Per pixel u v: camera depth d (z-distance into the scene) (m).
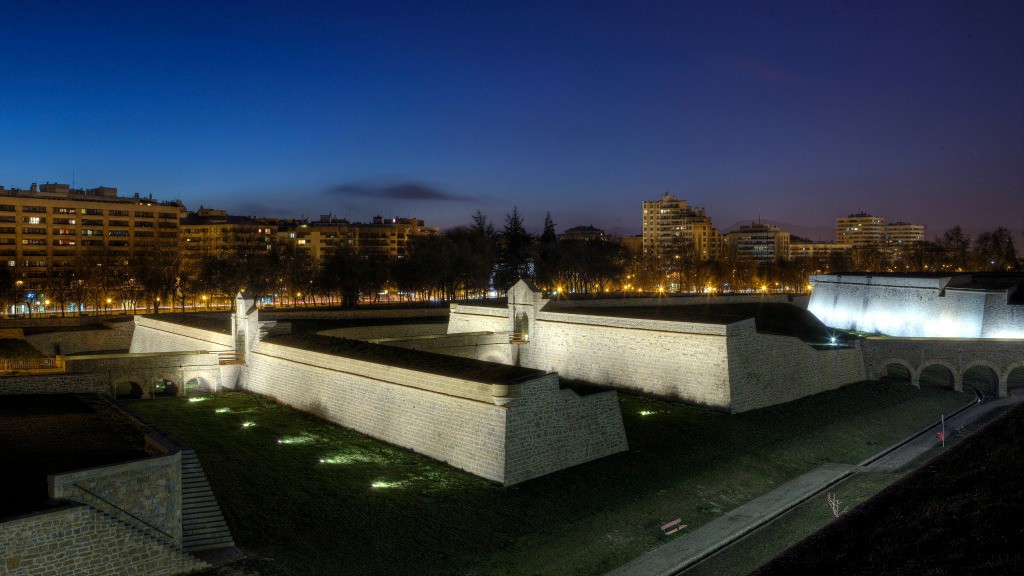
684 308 99.50
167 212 166.88
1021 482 22.66
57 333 80.44
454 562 30.27
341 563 29.20
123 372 53.75
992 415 62.69
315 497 35.38
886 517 22.38
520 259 136.50
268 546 29.89
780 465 46.41
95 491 25.66
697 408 55.97
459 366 44.16
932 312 90.44
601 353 64.25
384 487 37.31
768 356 59.31
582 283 138.12
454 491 37.25
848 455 50.44
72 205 152.75
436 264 114.56
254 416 50.06
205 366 58.22
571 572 30.84
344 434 46.50
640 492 39.28
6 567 22.61
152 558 26.19
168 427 45.97
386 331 78.19
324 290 121.69
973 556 18.75
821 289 116.06
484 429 39.31
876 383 70.25
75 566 24.17
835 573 19.34
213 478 36.75
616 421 45.12
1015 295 80.69
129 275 130.12
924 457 50.41
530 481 39.16
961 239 197.62
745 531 36.44
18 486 26.28
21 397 44.22
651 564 32.16
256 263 115.56
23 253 146.50
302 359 53.31
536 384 40.09
